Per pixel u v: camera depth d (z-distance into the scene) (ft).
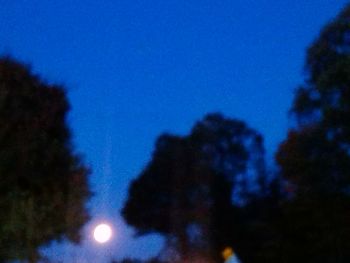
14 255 48.11
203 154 89.61
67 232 51.49
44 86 51.29
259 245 85.92
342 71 68.13
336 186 71.87
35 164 48.67
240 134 93.30
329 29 71.41
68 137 52.49
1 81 48.88
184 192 86.58
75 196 51.03
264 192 91.20
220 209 88.22
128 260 83.41
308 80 72.69
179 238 83.97
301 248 79.05
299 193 75.46
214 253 83.61
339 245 73.72
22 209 47.52
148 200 91.35
